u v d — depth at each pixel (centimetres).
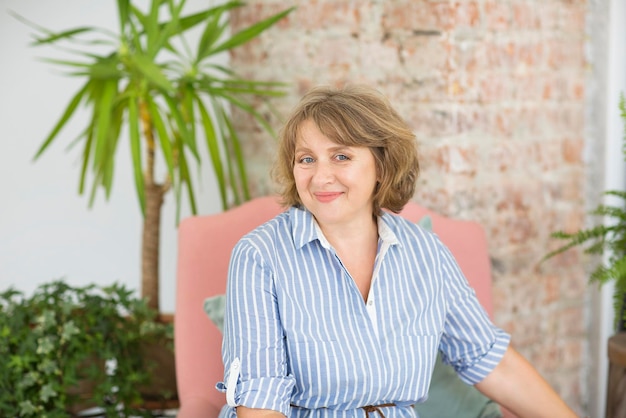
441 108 249
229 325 158
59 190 374
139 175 239
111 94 247
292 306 157
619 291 219
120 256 378
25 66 366
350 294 159
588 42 270
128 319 257
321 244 160
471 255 213
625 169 265
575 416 171
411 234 173
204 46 263
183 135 245
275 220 168
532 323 269
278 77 276
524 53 257
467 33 247
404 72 254
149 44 252
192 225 214
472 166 253
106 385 246
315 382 157
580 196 274
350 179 154
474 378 174
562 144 269
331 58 266
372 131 154
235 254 161
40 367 236
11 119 369
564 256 272
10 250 377
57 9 365
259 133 282
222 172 258
